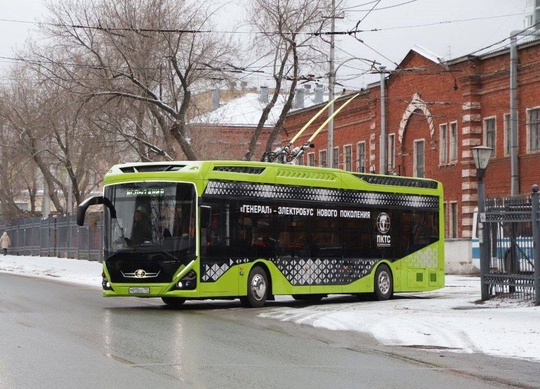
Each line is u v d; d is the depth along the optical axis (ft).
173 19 135.44
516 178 145.59
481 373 41.81
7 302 77.20
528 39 167.32
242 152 234.99
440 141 170.30
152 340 51.01
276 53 135.95
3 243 224.12
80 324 59.11
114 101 138.72
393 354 47.73
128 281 73.56
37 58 167.73
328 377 39.37
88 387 35.32
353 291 86.94
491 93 158.81
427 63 172.14
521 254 76.18
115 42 131.85
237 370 40.52
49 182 209.67
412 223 94.17
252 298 77.87
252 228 77.97
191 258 72.95
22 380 36.65
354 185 88.12
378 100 188.96
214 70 133.39
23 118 200.75
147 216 73.77
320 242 84.07
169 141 137.90
